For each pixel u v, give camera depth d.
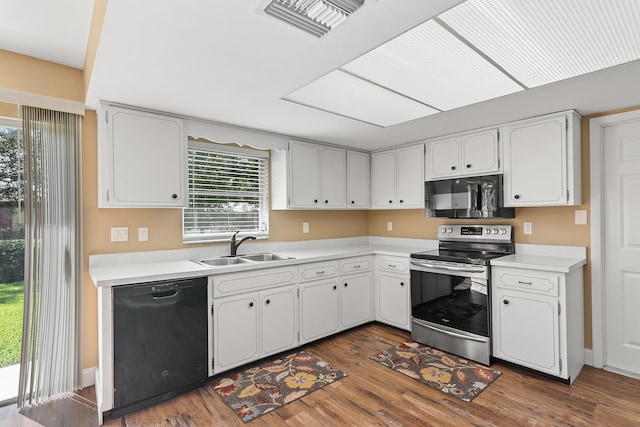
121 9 1.30
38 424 2.03
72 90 2.41
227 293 2.55
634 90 2.19
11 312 2.35
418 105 2.48
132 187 2.43
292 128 3.10
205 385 2.44
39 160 2.27
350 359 2.86
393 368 2.69
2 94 2.12
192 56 1.70
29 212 2.23
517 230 3.16
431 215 3.44
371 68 1.85
